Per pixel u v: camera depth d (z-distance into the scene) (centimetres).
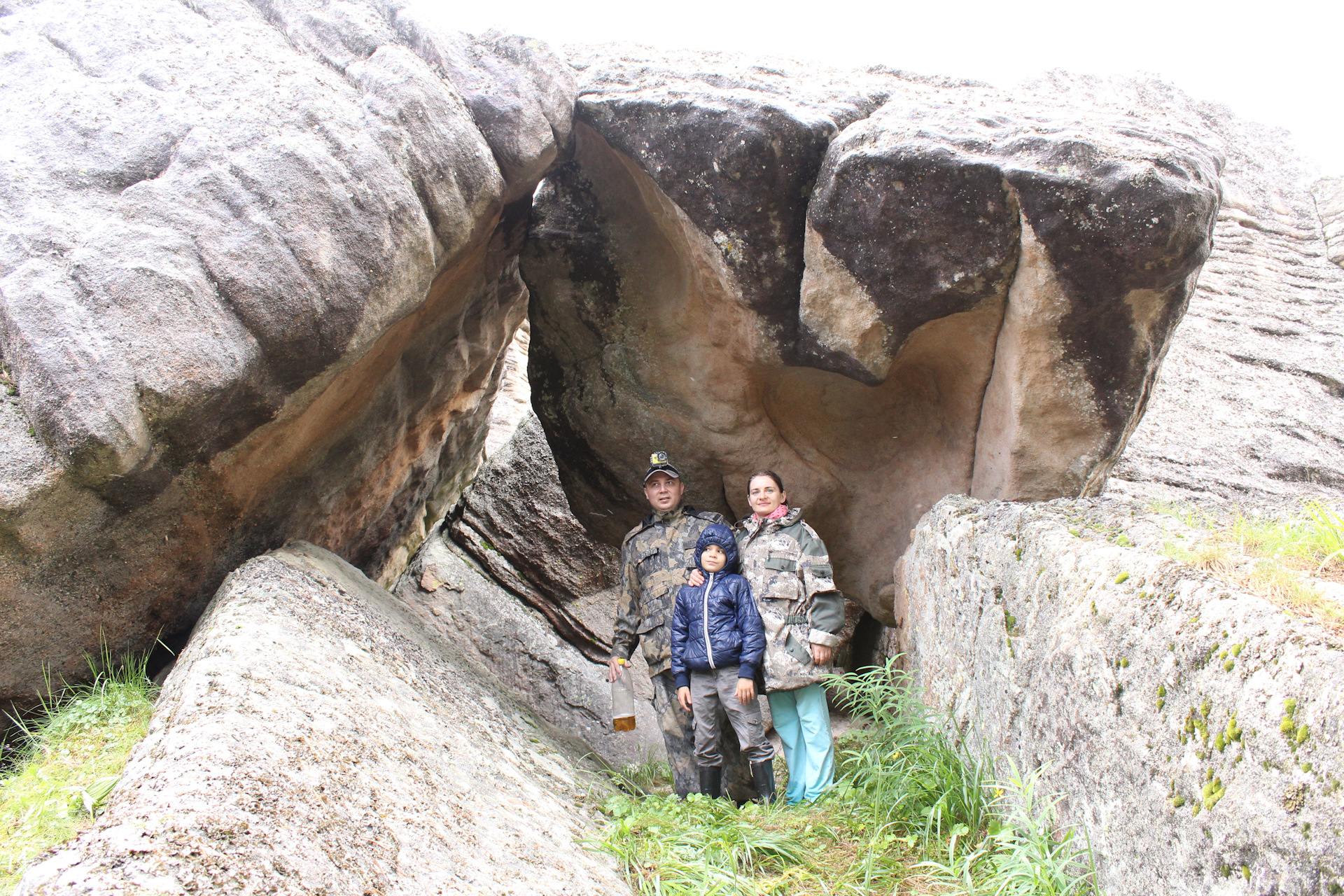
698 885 241
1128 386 388
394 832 183
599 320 503
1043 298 366
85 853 137
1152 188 336
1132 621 191
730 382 480
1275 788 135
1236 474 815
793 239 400
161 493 298
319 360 319
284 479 367
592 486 552
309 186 310
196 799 151
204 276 289
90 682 302
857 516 512
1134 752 181
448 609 752
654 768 531
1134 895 176
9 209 285
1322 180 1320
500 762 296
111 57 331
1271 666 144
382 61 349
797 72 461
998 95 443
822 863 272
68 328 266
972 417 446
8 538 268
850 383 485
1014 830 227
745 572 405
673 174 402
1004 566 283
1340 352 986
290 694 214
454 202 360
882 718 347
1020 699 253
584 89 427
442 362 496
